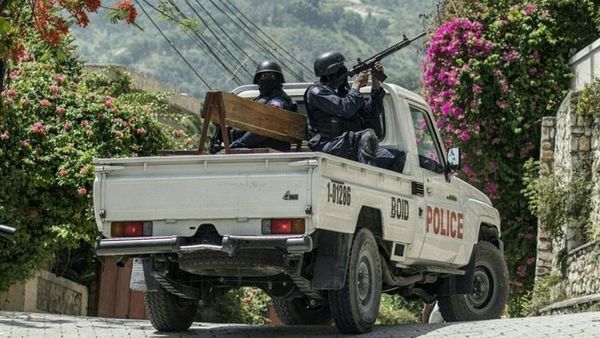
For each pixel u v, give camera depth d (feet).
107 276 119.24
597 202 103.24
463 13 125.59
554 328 55.67
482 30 124.36
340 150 59.52
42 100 96.99
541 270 113.91
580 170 107.34
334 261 55.36
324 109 60.23
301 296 61.26
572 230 105.91
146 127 101.71
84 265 118.11
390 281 61.98
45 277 104.42
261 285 59.36
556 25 123.65
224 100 55.36
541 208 107.86
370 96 62.80
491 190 123.44
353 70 62.13
